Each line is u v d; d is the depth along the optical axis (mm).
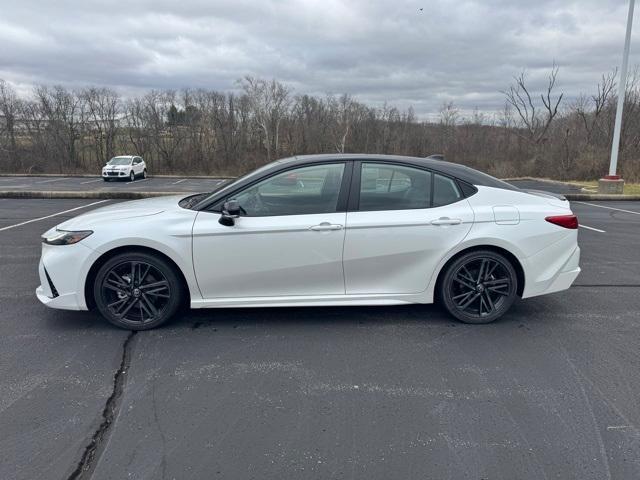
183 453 2369
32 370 3215
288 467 2270
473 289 4012
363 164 3936
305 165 3898
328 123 41688
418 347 3607
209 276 3807
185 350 3533
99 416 2686
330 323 4055
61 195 14570
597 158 24906
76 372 3191
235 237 3742
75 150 38406
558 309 4441
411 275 3945
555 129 35531
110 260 3768
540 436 2514
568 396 2912
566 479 2191
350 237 3809
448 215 3885
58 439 2473
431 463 2301
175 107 39250
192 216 3801
